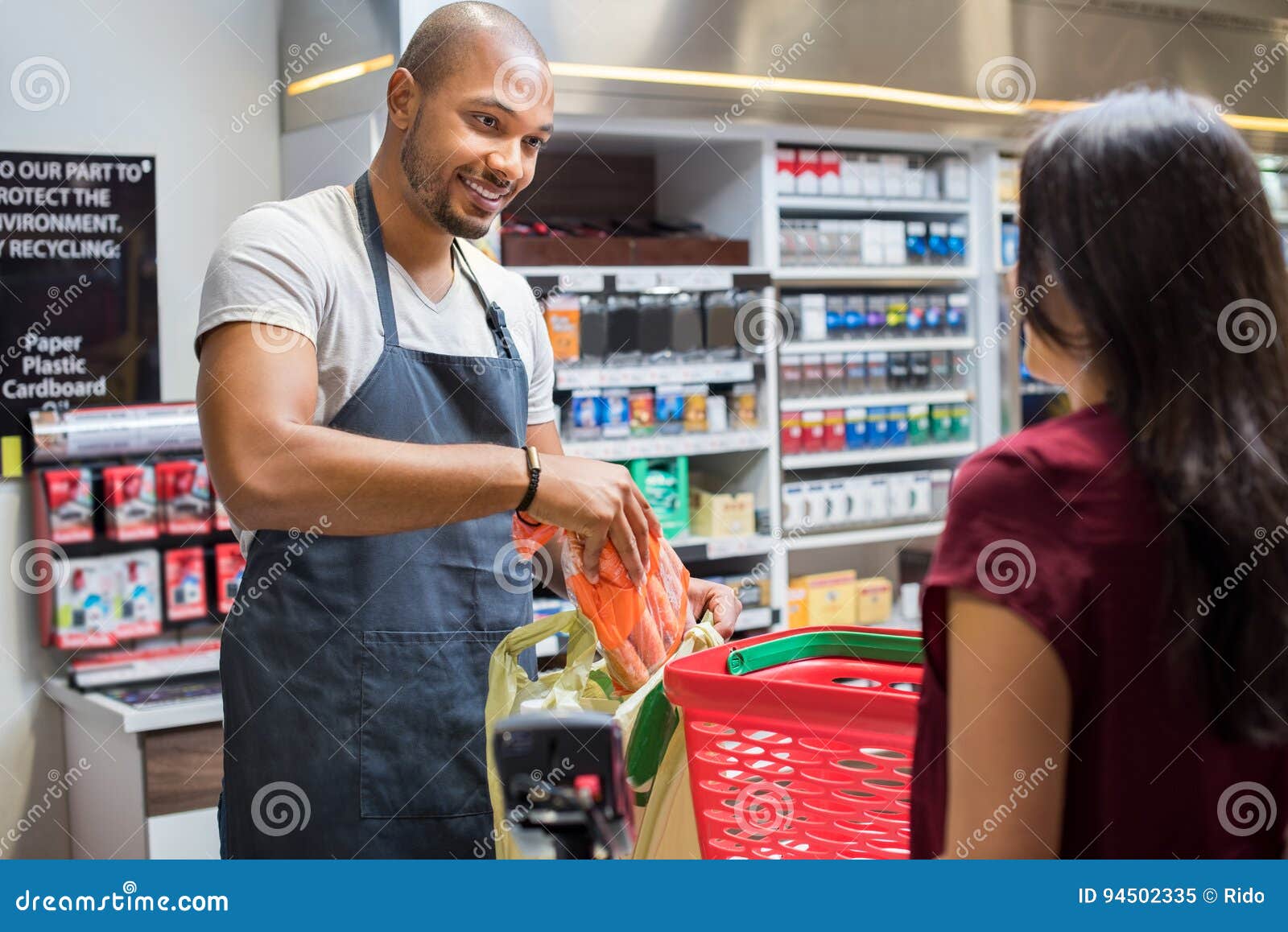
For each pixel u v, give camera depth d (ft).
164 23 12.35
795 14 13.43
